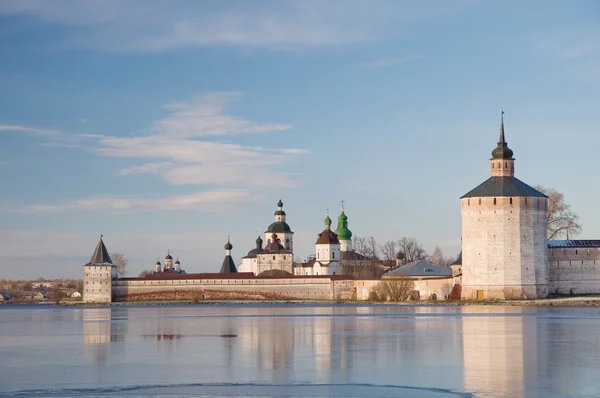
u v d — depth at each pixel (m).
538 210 181.38
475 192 182.50
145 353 77.38
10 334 102.44
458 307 161.75
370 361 69.88
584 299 171.00
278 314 143.00
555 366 66.00
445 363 68.25
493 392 55.56
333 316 132.75
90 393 56.62
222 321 122.25
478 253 180.62
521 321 113.12
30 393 56.88
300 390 56.78
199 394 55.78
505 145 185.12
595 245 189.12
